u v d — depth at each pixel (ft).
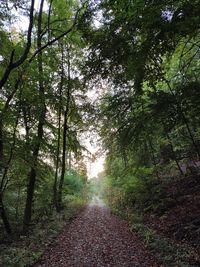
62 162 80.23
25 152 47.50
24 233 47.93
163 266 26.40
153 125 37.35
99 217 73.82
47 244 40.14
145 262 28.96
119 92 44.80
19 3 39.78
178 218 42.11
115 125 49.96
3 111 44.16
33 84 52.44
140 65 24.61
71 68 77.10
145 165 70.85
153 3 20.79
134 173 67.15
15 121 47.80
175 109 32.14
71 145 85.15
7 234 46.98
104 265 29.68
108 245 38.42
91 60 26.04
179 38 25.25
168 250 30.30
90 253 35.06
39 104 52.49
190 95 30.40
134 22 22.02
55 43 65.36
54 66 63.87
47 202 69.92
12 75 48.85
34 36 58.90
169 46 23.35
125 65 26.13
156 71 28.53
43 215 66.23
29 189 54.08
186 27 20.65
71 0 57.21
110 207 106.22
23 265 29.71
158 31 22.03
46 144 55.42
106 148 56.08
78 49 74.79
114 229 51.29
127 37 23.70
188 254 27.91
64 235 48.19
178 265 25.13
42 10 53.83
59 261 32.37
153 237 36.99
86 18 28.09
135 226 47.67
